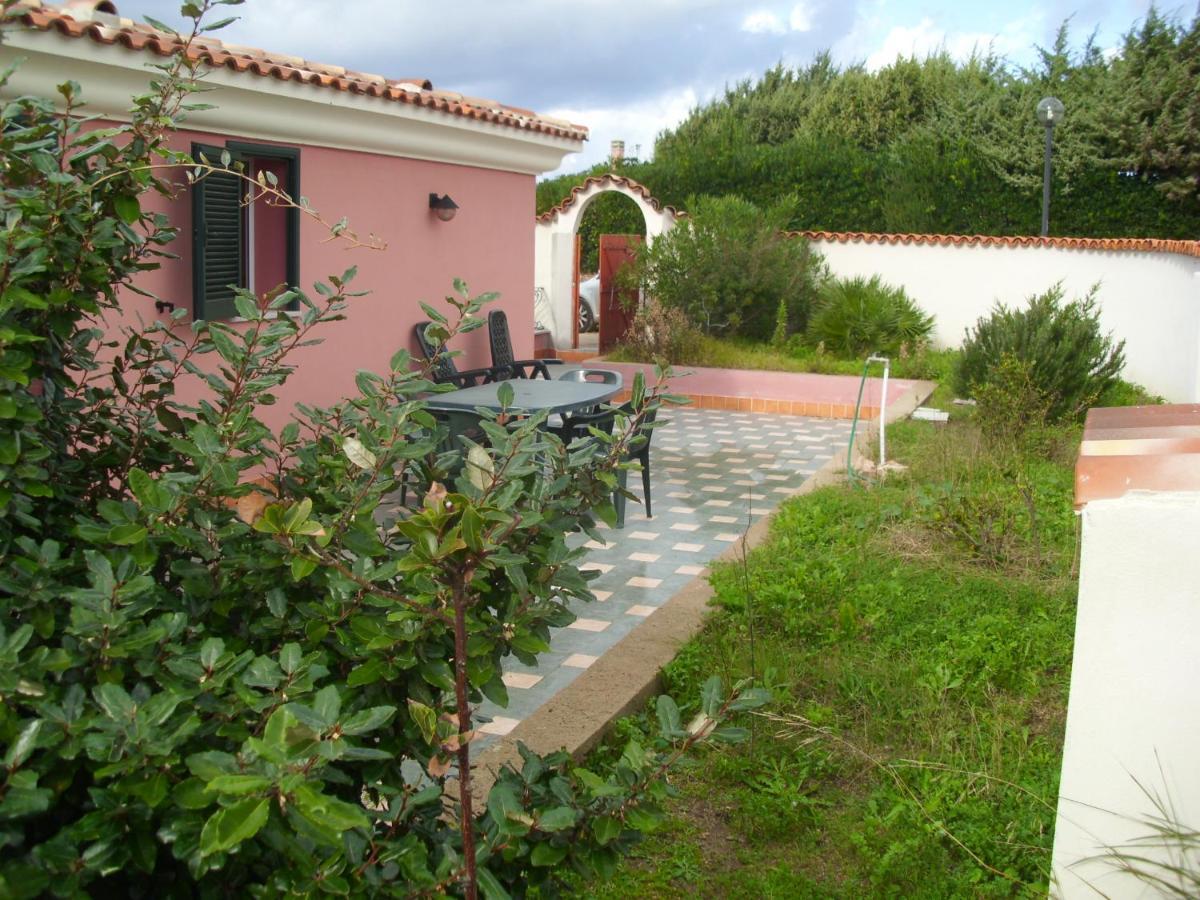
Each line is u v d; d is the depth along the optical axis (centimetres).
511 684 529
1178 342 1359
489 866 229
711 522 848
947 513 722
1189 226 1941
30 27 569
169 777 183
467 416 757
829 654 534
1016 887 348
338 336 908
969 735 442
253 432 256
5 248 215
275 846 178
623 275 1848
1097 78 2078
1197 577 236
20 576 208
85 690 203
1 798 166
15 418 216
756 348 1817
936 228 2056
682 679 506
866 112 3188
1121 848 250
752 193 2159
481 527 186
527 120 1082
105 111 654
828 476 966
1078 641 249
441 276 1050
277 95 779
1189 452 268
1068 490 851
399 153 962
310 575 241
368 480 256
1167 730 243
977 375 1328
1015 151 2000
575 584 245
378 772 224
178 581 256
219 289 766
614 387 859
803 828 386
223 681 195
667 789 221
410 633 221
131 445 270
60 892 170
